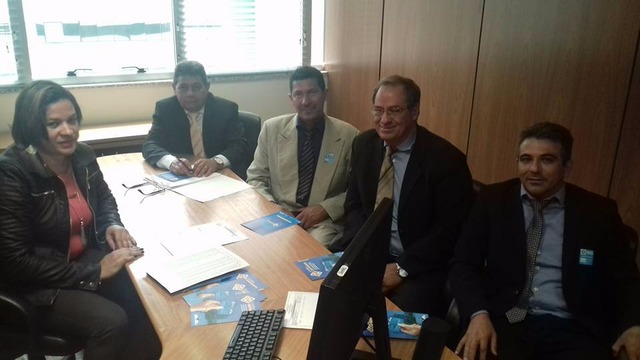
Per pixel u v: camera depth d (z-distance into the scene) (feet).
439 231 6.40
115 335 5.32
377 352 3.58
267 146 8.55
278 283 4.95
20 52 11.15
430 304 6.01
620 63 7.81
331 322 2.76
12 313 5.16
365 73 13.39
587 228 5.24
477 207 5.87
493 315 5.53
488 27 9.83
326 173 8.11
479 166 10.60
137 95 12.33
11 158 5.53
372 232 3.30
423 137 6.64
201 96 9.48
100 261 5.68
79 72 11.94
